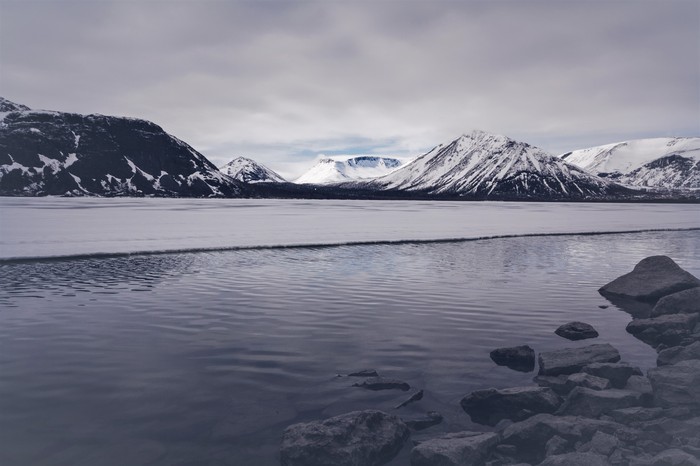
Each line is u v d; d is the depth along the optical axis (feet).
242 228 233.96
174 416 40.01
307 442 33.37
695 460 29.04
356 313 76.33
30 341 60.59
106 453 33.99
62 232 196.34
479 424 39.37
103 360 53.62
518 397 41.37
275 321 71.15
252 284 100.99
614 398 39.70
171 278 107.65
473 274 115.96
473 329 67.56
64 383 46.85
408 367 52.24
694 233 251.19
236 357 55.01
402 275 113.70
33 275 110.22
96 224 237.45
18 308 78.23
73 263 129.29
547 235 234.99
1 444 34.99
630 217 396.78
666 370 44.57
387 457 34.32
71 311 76.48
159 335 63.67
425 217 359.25
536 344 60.75
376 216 360.07
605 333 66.08
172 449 34.76
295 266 127.24
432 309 79.30
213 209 429.38
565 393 44.65
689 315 65.36
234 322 70.49
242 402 42.88
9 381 47.21
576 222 327.67
